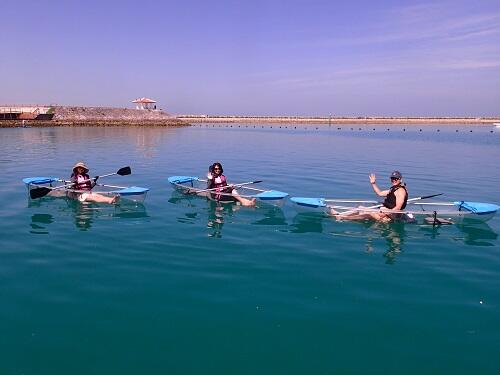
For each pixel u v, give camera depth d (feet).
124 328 16.67
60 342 15.66
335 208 33.73
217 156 80.59
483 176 57.62
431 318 17.70
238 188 42.01
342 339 16.12
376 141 133.18
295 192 44.11
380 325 17.12
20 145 99.71
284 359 14.87
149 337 16.08
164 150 92.38
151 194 41.55
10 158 72.23
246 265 23.30
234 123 357.20
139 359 14.74
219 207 36.29
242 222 31.86
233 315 17.80
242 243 27.04
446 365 14.60
